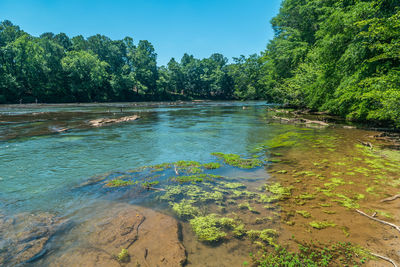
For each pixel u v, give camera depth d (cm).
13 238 313
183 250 291
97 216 376
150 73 7288
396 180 533
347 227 345
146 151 834
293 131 1282
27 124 1472
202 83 9244
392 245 302
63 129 1291
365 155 755
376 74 1019
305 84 2098
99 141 1002
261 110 3136
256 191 483
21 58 4700
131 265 265
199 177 564
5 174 580
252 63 5331
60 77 5344
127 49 7369
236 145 934
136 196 455
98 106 3828
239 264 271
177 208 407
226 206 416
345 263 271
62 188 493
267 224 357
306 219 370
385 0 1040
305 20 2734
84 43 6681
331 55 1425
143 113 2588
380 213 385
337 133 1195
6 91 4531
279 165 664
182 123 1681
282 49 3028
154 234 325
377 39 1014
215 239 319
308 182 529
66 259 276
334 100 1418
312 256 282
